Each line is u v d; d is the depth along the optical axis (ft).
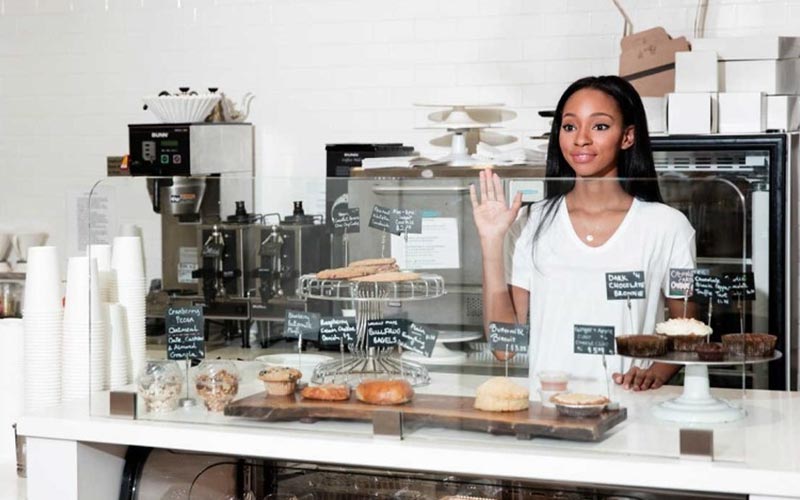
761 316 13.70
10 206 18.90
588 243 7.55
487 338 7.75
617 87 10.03
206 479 8.52
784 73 14.08
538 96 16.38
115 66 18.38
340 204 8.11
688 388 7.70
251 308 8.41
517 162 14.25
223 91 17.87
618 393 7.54
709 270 7.46
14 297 13.25
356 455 7.54
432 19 16.81
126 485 8.77
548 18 16.26
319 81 17.42
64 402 9.09
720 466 6.79
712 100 13.98
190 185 8.54
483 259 7.77
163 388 8.36
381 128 17.15
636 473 6.88
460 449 7.29
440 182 7.86
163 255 8.68
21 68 18.83
